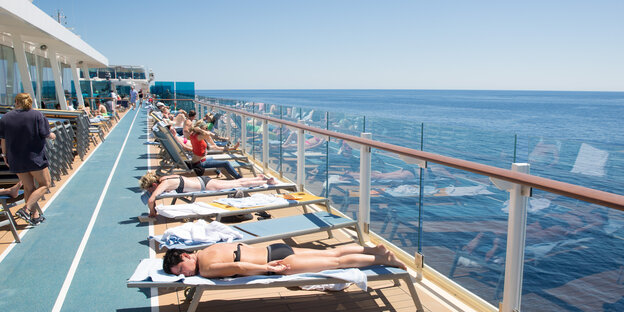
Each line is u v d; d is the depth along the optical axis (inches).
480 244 120.5
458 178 127.0
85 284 140.6
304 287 132.8
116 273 149.3
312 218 173.2
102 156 411.2
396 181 158.9
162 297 131.3
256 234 153.4
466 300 124.4
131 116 973.8
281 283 113.3
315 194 237.9
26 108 197.0
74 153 422.6
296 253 127.3
